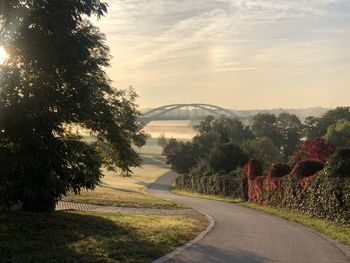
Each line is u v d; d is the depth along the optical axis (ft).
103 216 59.57
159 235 42.68
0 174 39.37
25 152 39.50
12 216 48.62
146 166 428.97
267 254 37.24
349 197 57.93
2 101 36.81
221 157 185.57
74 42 39.93
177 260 32.65
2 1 36.52
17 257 29.76
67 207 81.10
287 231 54.39
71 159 49.75
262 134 428.15
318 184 70.08
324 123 394.11
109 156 70.23
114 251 33.01
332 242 45.70
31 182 41.88
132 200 101.19
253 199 115.65
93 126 57.11
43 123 38.68
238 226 57.88
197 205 104.68
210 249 38.17
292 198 83.56
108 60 48.52
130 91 68.39
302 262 34.47
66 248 33.58
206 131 394.73
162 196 155.02
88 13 40.34
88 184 51.03
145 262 30.91
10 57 39.19
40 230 42.22
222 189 153.17
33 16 38.06
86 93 43.78
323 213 67.31
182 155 316.60
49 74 40.57
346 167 62.90
